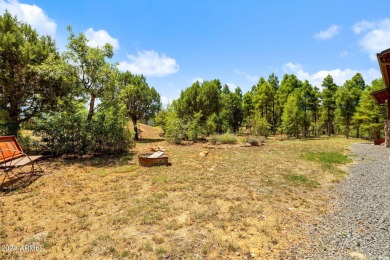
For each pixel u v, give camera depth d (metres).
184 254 3.21
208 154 12.44
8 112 11.98
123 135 12.27
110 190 6.09
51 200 5.37
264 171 8.35
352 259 3.04
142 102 22.86
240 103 39.47
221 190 6.07
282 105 36.31
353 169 8.67
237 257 3.15
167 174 7.76
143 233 3.80
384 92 14.87
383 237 3.59
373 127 23.20
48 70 11.49
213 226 4.05
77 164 9.48
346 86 30.39
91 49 12.89
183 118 20.86
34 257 3.20
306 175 7.82
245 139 18.58
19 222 4.26
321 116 39.47
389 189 6.04
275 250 3.31
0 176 7.50
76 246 3.44
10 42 10.77
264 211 4.73
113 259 3.11
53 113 11.20
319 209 4.86
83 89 12.84
